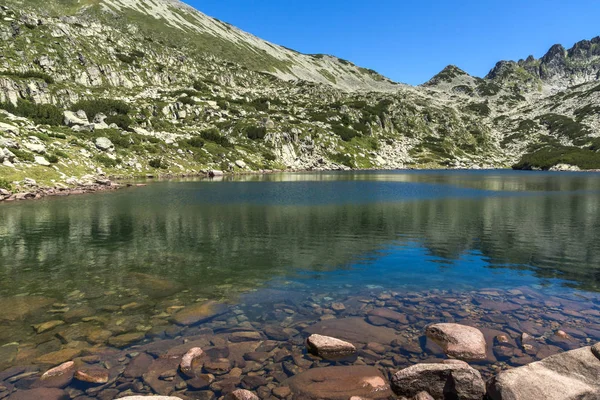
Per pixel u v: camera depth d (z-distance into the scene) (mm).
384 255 18766
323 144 158625
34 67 126125
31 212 32438
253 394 6688
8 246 20609
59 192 47594
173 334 9562
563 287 13594
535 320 10367
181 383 7289
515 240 22391
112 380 7383
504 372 7043
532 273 15516
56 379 7391
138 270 16016
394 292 13047
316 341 8586
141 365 7957
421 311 11125
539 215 32406
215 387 7168
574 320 10352
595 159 162500
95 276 15086
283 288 13555
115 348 8766
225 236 23500
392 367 7961
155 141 98688
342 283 14156
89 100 111625
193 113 141125
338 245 21078
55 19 157250
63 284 13969
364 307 11516
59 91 113312
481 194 51594
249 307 11578
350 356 8414
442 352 8555
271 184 69750
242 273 15578
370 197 46969
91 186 54031
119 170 76375
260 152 132000
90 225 26891
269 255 18797
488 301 12016
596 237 23281
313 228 26219
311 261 17609
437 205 39250
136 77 158625
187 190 54938
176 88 164125
